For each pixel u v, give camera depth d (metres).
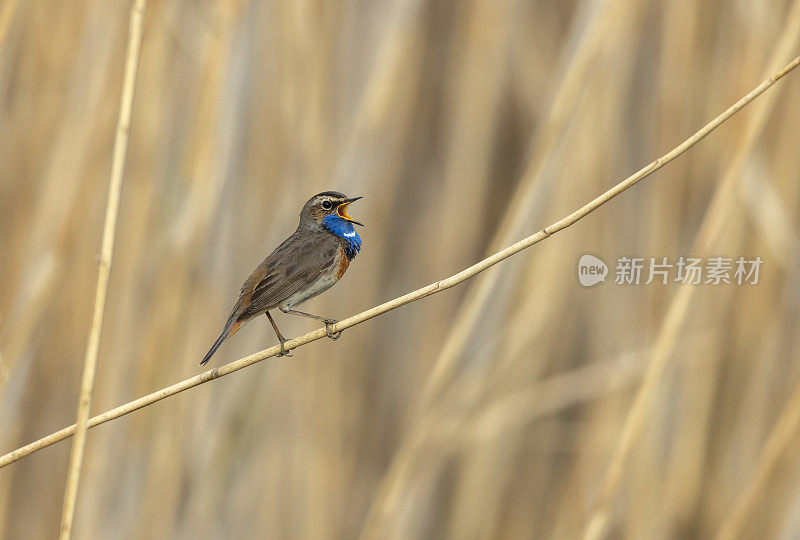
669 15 10.93
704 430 10.98
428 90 13.07
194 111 10.16
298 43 10.77
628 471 11.04
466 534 11.51
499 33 12.26
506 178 12.80
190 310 10.12
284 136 10.71
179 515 10.23
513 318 11.18
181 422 10.24
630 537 10.92
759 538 10.83
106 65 10.52
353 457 11.91
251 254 10.41
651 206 11.03
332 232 9.34
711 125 6.52
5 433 10.33
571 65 10.05
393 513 10.39
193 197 10.07
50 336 10.91
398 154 12.34
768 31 10.52
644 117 11.24
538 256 11.17
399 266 12.75
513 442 11.57
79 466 6.16
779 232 10.59
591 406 11.52
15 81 10.98
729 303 10.97
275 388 10.94
